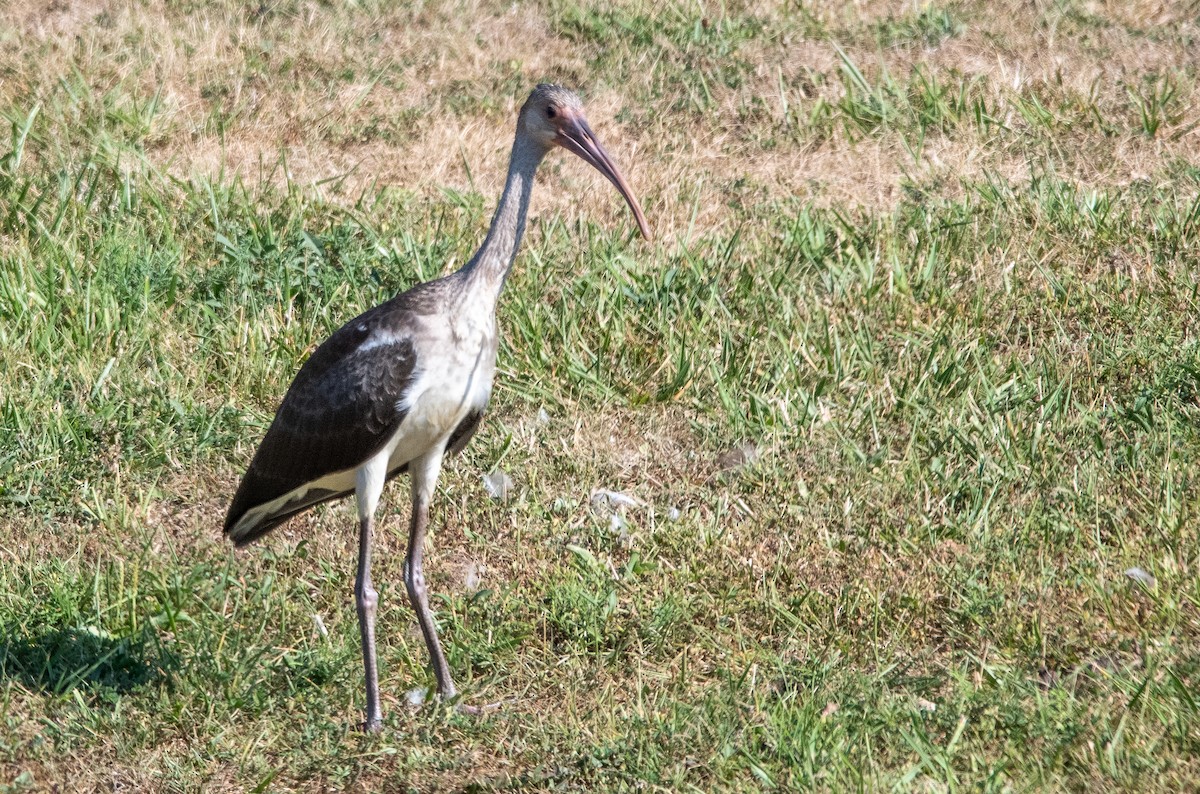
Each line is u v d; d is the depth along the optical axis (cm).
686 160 1531
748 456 1111
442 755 815
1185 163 1477
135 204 1357
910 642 917
